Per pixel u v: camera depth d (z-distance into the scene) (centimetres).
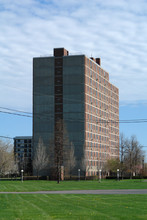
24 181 10556
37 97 13525
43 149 12369
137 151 13600
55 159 11700
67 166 12206
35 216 2453
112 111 17025
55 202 3425
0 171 12062
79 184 8081
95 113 14350
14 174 15425
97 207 2945
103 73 15650
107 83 16250
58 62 13500
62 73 13425
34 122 13438
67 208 2903
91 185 7431
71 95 13275
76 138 13062
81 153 12962
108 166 13562
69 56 13412
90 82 13875
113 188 6100
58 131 12200
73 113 13200
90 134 13638
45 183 8919
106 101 15962
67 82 13350
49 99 13438
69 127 13175
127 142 13525
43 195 4397
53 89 13450
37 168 11969
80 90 13238
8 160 12200
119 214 2505
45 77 13550
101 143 14888
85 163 12769
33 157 13262
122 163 13338
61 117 13275
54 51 13625
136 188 6069
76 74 13325
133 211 2669
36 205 3167
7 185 7638
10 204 3281
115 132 17388
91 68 14050
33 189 6009
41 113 13425
